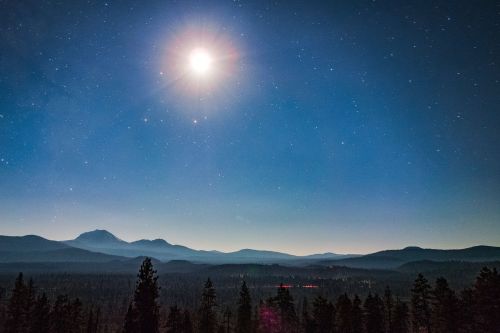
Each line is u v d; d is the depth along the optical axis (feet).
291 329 228.22
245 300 218.18
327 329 208.44
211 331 196.54
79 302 213.46
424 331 230.27
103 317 455.22
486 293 142.41
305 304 325.21
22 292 187.73
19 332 184.03
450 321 155.02
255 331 231.09
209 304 199.93
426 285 166.20
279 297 229.86
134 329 105.40
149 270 110.32
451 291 160.76
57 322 198.80
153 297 108.68
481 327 145.69
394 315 212.43
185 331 200.54
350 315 204.23
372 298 205.57
